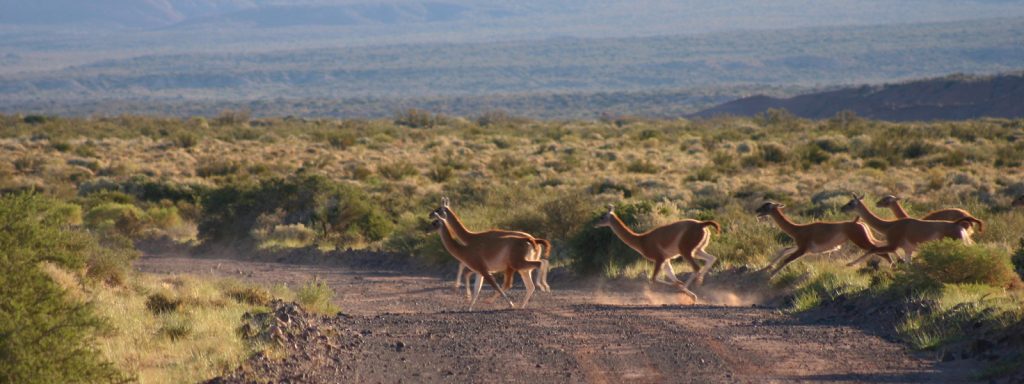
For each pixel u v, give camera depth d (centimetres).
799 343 1600
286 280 3300
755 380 1335
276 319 1745
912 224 2209
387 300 2712
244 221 4806
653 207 3444
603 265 3061
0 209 1777
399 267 3716
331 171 7556
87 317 1320
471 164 7825
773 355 1504
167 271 3584
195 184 6575
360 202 4634
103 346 1513
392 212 5103
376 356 1563
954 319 1595
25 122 14375
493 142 10938
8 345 1142
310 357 1529
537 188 5778
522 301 2575
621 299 2561
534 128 13938
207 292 2256
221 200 4919
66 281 1911
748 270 2614
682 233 2358
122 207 5250
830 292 2094
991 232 2791
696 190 5559
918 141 7700
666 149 9319
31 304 1295
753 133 10794
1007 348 1379
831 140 8169
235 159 8694
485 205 4703
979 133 9000
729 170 6881
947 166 6681
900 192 4941
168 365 1464
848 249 2647
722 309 2095
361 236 4416
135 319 1788
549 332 1781
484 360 1520
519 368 1455
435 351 1605
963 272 1877
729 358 1489
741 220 3472
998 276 1880
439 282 3192
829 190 4828
